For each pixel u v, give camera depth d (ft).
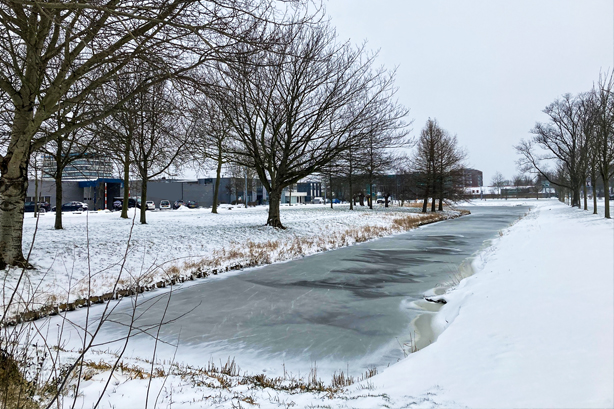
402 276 38.17
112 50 24.58
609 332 14.87
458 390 12.41
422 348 19.38
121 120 41.73
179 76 27.22
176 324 23.90
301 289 32.96
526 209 183.83
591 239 40.86
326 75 65.98
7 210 30.81
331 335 22.09
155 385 13.33
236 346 20.52
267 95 66.33
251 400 12.33
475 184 436.35
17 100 30.94
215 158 70.69
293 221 88.02
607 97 65.51
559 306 19.16
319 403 12.14
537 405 10.50
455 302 26.25
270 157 70.90
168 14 24.50
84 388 12.64
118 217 88.28
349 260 47.24
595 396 10.44
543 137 140.87
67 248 40.75
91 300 27.27
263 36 26.50
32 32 26.53
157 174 76.79
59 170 60.95
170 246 47.32
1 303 23.17
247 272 39.91
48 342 19.47
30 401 10.66
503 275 29.48
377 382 14.51
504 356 14.66
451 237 72.02
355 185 188.75
